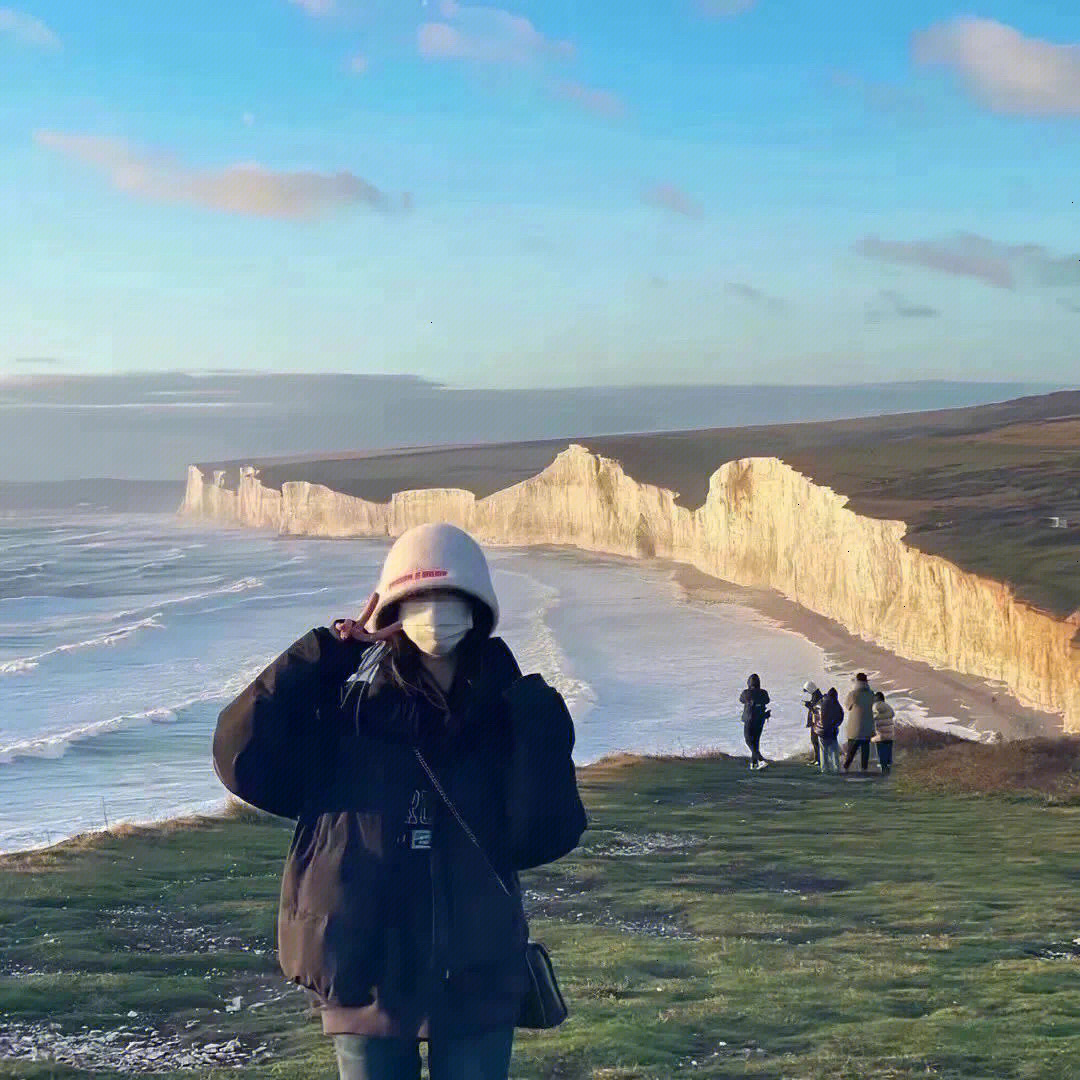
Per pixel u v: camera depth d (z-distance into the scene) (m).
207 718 42.03
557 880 13.62
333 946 2.93
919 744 32.66
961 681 53.72
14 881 13.00
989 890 12.90
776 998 8.07
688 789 23.48
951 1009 7.73
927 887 13.12
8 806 29.31
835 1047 6.86
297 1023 7.87
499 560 138.25
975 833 17.64
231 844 15.72
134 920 11.22
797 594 88.69
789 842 16.69
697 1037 7.20
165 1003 8.38
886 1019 7.52
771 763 28.55
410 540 3.06
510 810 3.01
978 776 24.05
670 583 107.00
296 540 195.50
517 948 3.04
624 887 13.23
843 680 55.47
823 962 9.32
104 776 33.00
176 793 30.78
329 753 3.04
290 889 3.02
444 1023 2.93
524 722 3.03
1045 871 14.19
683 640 70.38
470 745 3.04
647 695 51.00
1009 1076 6.23
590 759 37.31
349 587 105.25
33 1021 7.97
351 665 3.06
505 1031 3.04
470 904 2.97
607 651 65.81
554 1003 3.15
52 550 171.38
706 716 45.84
